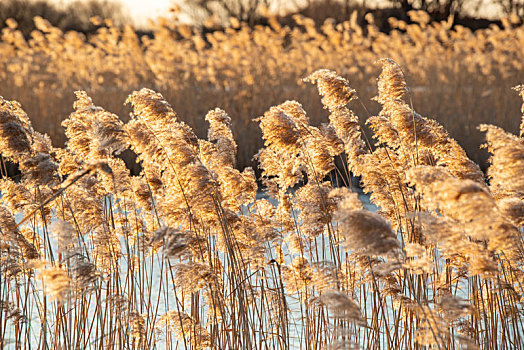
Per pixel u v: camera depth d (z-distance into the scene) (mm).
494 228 8352
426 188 8977
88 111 11547
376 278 11469
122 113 46531
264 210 13938
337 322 11570
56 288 8680
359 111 42281
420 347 11422
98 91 48656
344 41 59750
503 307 11633
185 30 55188
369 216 7824
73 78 55656
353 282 12172
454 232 9039
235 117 43375
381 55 60312
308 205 12258
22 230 12625
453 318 9484
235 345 11750
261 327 12555
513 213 9625
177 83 49031
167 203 11914
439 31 61469
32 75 54625
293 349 14211
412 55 58812
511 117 41406
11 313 11062
